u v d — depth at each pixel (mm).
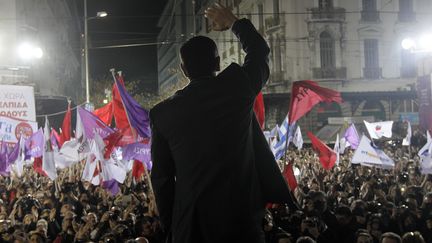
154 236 8930
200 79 2553
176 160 2500
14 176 17406
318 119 45094
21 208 12984
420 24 47750
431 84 21047
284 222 9664
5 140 16391
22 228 9820
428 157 16406
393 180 16375
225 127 2467
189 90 2502
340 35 46094
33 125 16875
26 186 16609
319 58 46125
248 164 2521
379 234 9242
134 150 14047
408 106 46656
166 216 2566
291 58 46344
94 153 15734
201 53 2619
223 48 61656
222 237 2404
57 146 17938
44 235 9297
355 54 46406
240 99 2504
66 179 18984
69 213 10758
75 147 16625
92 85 71688
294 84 12125
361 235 7625
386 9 47125
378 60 46812
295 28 46188
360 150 16969
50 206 13219
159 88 113688
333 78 45719
